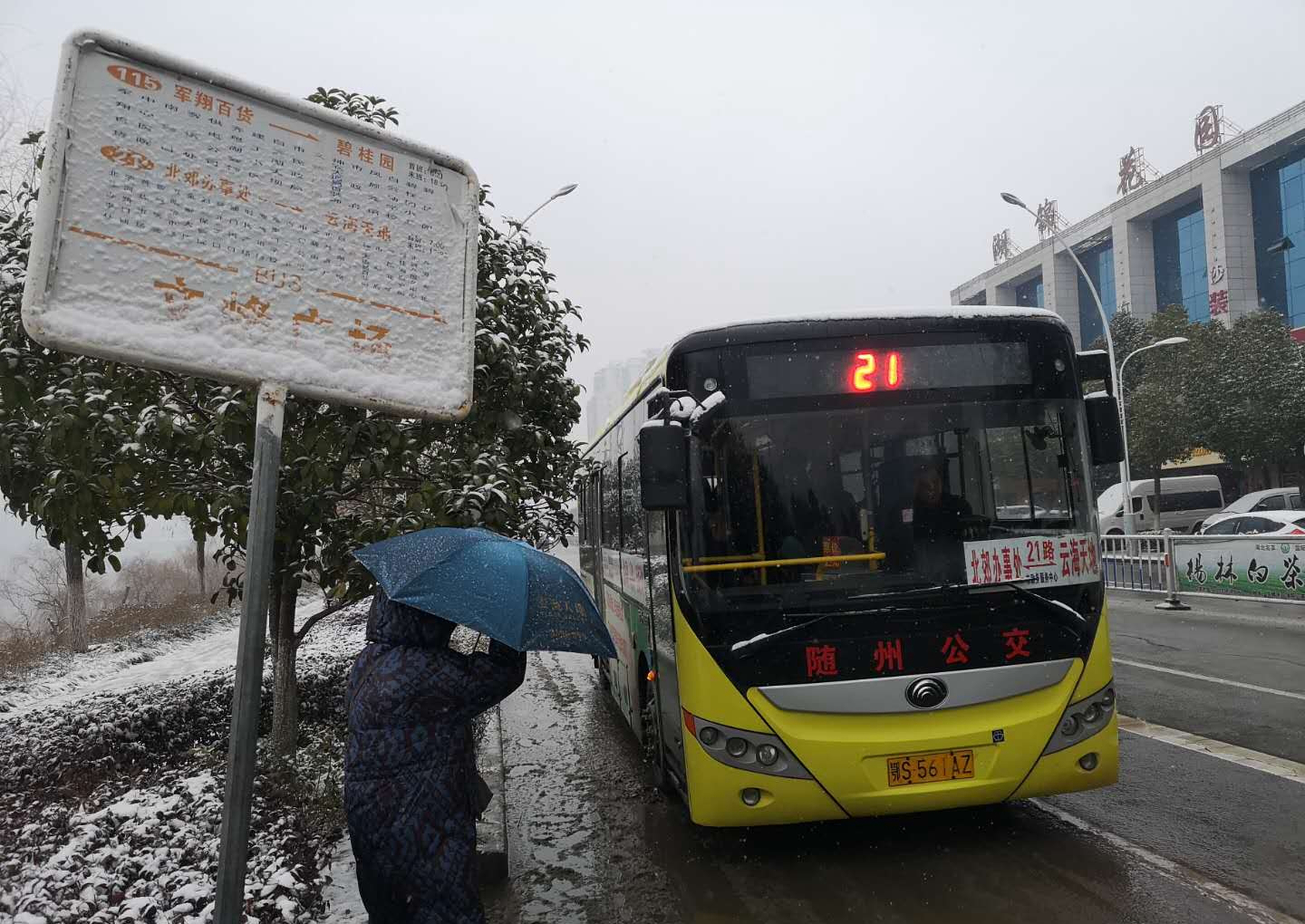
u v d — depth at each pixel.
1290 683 7.95
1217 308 55.50
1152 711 7.21
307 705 7.89
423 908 2.47
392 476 5.75
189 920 3.43
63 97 2.07
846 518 4.24
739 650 4.07
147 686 9.77
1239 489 41.00
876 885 4.09
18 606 16.69
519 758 7.02
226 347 2.25
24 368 4.61
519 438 6.18
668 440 4.11
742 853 4.60
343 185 2.52
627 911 3.99
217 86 2.32
